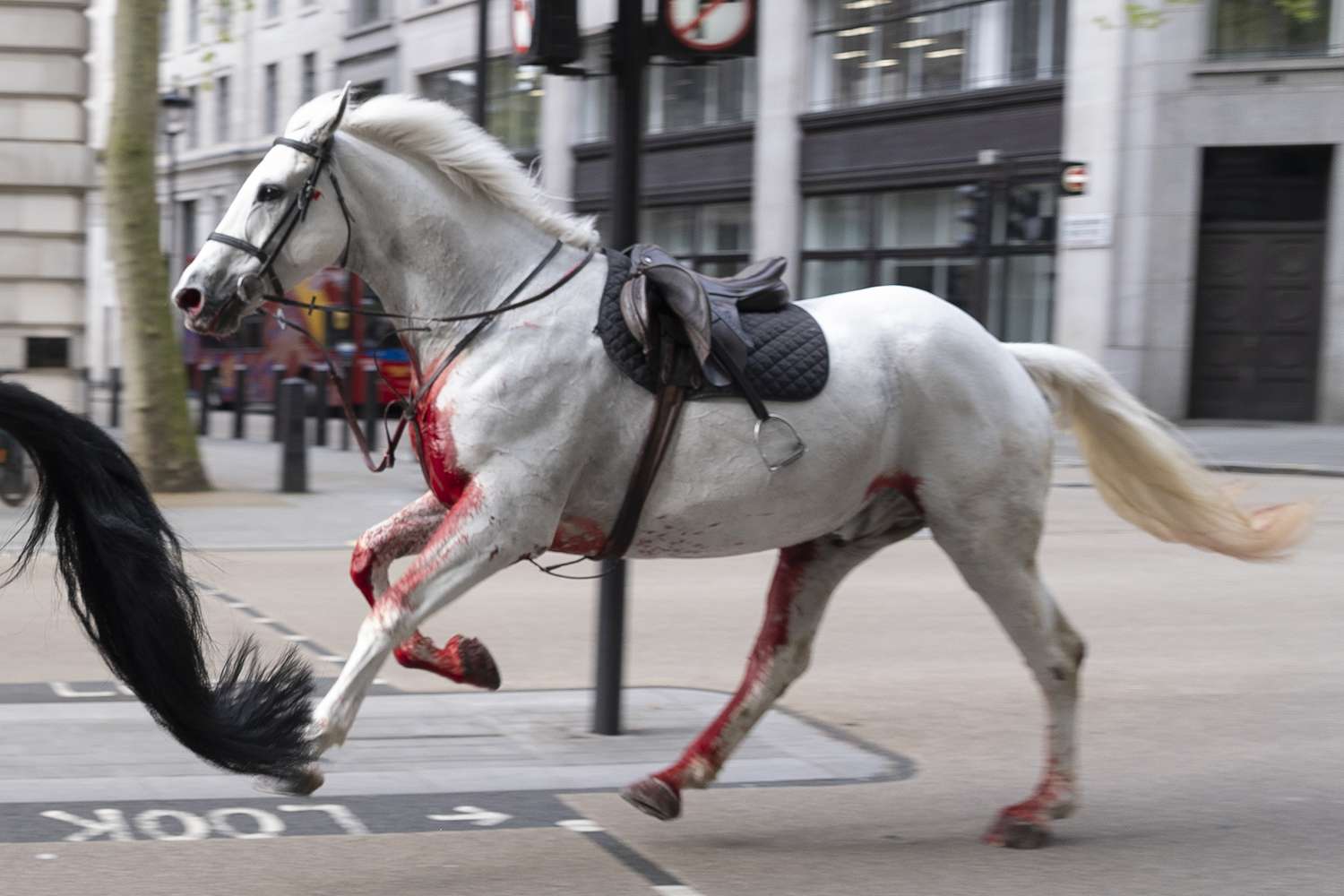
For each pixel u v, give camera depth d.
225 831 5.00
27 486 13.95
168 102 29.00
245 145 43.00
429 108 4.80
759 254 27.83
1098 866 4.90
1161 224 22.61
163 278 15.32
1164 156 22.52
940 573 11.18
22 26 18.12
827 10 26.97
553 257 4.87
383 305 4.91
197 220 46.22
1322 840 5.21
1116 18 22.42
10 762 5.76
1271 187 22.80
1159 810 5.58
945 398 5.11
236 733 4.23
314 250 4.69
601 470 4.83
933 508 5.18
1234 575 11.19
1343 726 6.92
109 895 4.35
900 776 5.97
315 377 26.02
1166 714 7.11
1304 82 21.97
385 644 4.52
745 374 4.84
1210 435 21.16
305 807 5.29
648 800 5.07
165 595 4.19
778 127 27.36
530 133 31.88
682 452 4.84
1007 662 8.21
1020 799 5.68
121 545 4.14
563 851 4.89
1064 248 23.30
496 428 4.63
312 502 15.02
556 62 6.11
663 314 4.80
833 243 27.00
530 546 4.70
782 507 4.97
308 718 4.41
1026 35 23.78
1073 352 5.50
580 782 5.73
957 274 24.84
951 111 24.66
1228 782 5.98
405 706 6.88
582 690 7.31
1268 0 22.17
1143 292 22.69
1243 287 22.95
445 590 4.58
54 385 18.72
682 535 4.96
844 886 4.63
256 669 4.49
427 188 4.79
